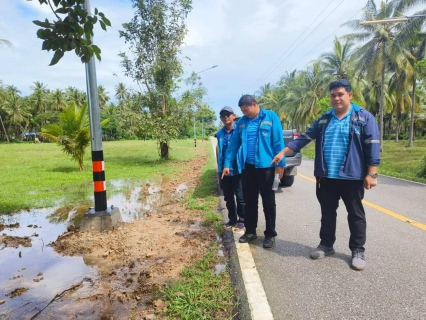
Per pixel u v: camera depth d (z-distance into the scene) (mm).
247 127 3977
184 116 15242
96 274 3451
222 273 3307
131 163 16062
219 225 4965
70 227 5199
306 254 3787
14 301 2920
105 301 2875
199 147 31266
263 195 3953
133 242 4379
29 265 3732
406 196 7363
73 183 10008
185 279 3205
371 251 3842
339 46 30844
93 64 4855
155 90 14703
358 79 27906
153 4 14164
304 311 2611
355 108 3357
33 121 62062
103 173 5141
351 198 3395
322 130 3518
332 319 2498
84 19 2248
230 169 4590
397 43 21078
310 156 22719
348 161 3305
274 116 3887
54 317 2650
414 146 31234
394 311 2580
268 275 3264
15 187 9258
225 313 2623
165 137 15195
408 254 3738
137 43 14703
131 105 14977
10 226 5402
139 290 3020
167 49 14727
